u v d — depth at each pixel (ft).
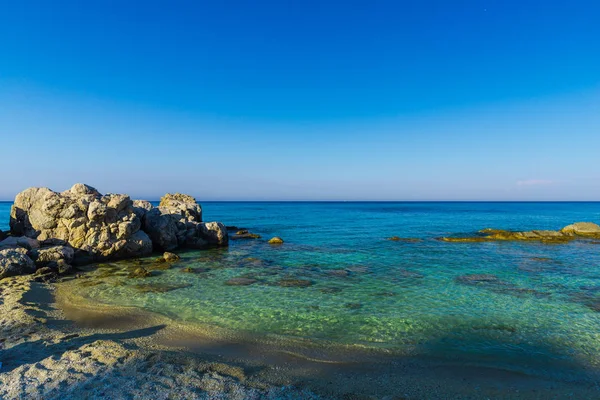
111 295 55.06
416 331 40.93
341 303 51.67
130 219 90.89
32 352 33.24
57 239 83.10
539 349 36.37
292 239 130.00
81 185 94.84
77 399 25.04
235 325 42.47
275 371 30.86
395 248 106.83
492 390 28.37
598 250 103.96
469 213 347.56
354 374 30.68
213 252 100.32
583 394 28.02
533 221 229.66
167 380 28.22
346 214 315.78
